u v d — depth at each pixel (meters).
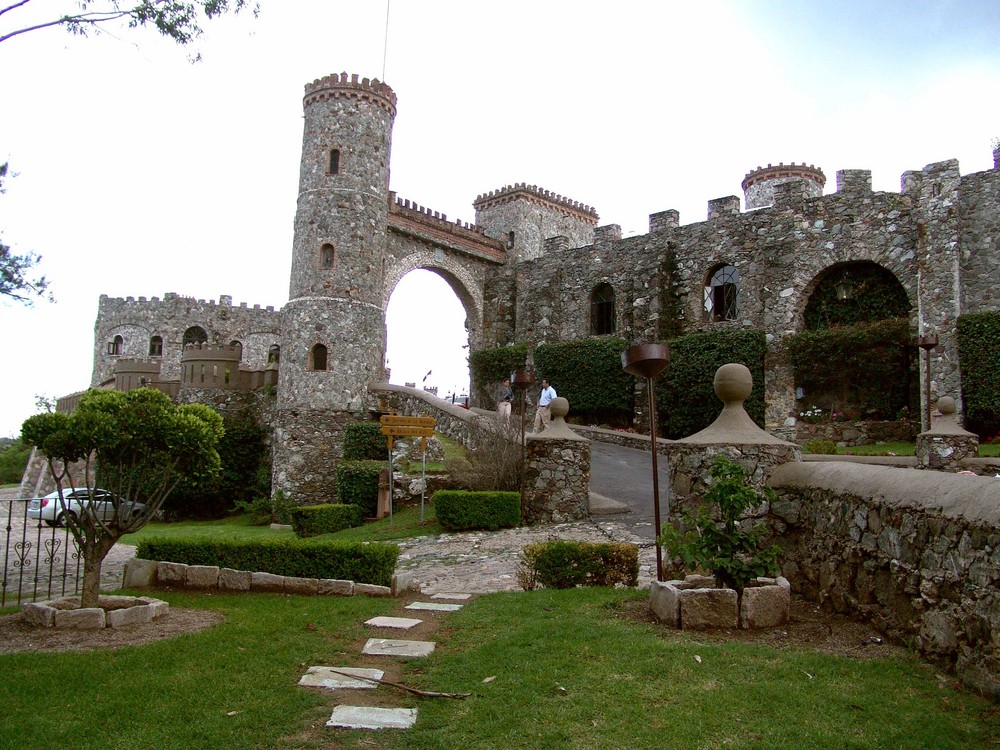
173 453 8.98
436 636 7.45
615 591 9.02
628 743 4.70
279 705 5.53
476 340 40.84
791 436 28.20
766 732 4.68
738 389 8.86
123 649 7.02
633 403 33.41
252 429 33.19
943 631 5.38
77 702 5.64
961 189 27.03
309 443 29.20
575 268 38.25
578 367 35.19
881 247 28.17
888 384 27.06
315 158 31.34
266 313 56.84
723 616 6.83
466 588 10.98
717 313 33.41
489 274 41.59
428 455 23.31
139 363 41.22
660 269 34.28
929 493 5.74
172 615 8.53
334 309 30.23
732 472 7.00
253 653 6.86
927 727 4.56
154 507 8.97
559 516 16.97
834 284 29.52
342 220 30.86
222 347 35.31
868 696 5.07
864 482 6.79
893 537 6.15
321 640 7.33
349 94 31.66
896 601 6.14
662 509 17.53
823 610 7.24
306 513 20.48
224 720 5.28
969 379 24.81
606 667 5.96
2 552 20.30
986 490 5.12
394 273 36.50
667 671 5.76
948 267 25.36
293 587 10.05
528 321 39.56
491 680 5.89
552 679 5.80
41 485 38.28
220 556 10.64
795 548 7.96
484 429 20.38
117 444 8.59
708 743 4.61
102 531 8.58
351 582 9.95
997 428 24.47
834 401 28.52
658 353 9.03
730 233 32.91
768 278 30.39
